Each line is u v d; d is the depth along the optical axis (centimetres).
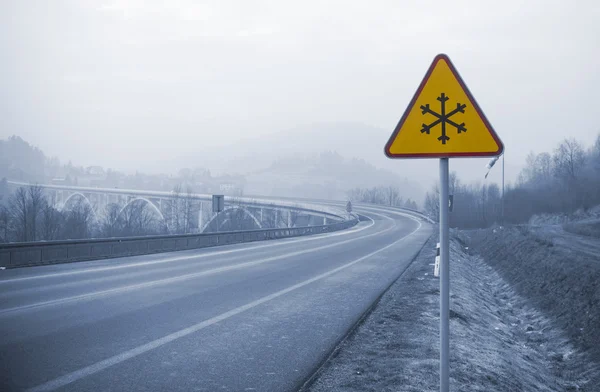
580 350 1166
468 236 5112
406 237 4162
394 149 357
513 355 929
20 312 872
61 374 538
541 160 9950
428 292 1244
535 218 7844
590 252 2367
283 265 1825
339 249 2738
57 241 1744
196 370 570
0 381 509
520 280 2119
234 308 962
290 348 680
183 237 2605
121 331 748
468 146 347
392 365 602
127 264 1748
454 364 634
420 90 355
